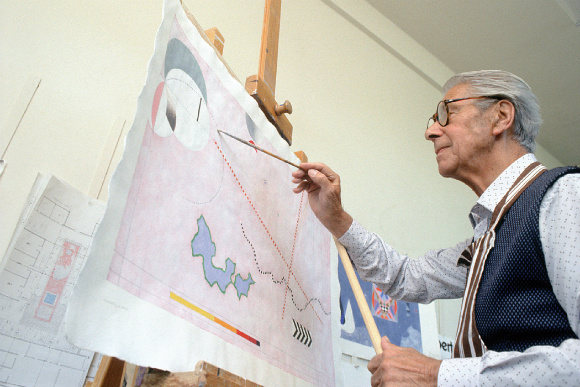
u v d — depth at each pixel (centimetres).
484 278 71
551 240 63
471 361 59
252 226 82
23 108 108
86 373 78
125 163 54
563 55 275
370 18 247
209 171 72
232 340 67
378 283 104
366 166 203
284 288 89
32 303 75
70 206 83
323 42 213
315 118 188
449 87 98
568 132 329
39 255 77
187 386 51
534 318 63
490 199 79
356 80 222
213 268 68
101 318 48
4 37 113
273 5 113
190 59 73
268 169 93
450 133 89
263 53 104
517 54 277
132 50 133
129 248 53
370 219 192
